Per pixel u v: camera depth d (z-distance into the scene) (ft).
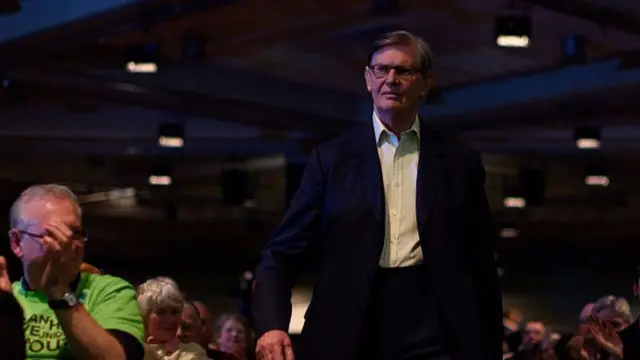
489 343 14.42
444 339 14.10
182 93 43.73
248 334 35.06
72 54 39.75
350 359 14.03
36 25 35.50
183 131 51.49
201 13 35.47
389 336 14.11
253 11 35.42
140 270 93.45
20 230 14.28
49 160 59.98
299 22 36.94
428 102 46.34
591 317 22.03
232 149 57.31
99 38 36.09
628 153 57.11
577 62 38.40
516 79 44.70
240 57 42.63
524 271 96.89
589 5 33.04
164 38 39.37
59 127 51.29
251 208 74.90
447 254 14.17
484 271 14.61
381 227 14.19
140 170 62.49
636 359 21.45
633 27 34.55
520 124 47.88
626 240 93.09
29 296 15.16
